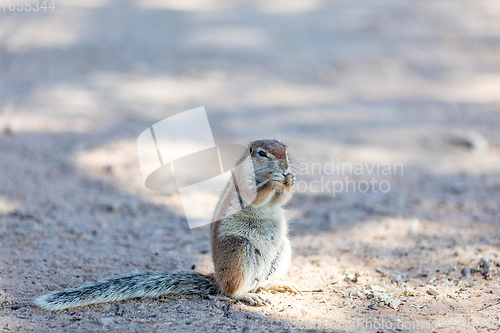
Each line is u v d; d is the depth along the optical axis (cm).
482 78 2231
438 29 2822
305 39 2620
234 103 1914
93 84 2005
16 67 2152
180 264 952
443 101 2016
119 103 1842
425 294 833
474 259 948
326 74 2231
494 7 3234
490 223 1143
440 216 1205
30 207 1183
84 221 1135
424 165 1528
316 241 1088
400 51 2505
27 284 852
